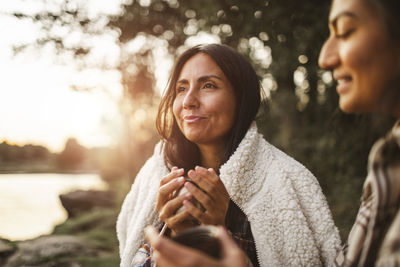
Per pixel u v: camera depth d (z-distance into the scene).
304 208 1.24
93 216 9.76
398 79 0.61
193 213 1.04
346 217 3.65
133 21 6.15
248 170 1.26
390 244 0.58
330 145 3.80
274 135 4.63
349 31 0.63
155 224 1.42
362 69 0.62
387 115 0.63
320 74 4.09
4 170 50.94
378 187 0.64
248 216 1.23
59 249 6.56
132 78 7.37
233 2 3.84
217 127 1.27
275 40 3.93
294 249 1.17
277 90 4.65
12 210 15.38
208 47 1.29
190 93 1.26
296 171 1.27
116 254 6.61
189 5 4.92
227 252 0.60
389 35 0.60
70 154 52.28
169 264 0.58
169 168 1.46
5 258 6.39
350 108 0.67
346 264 0.77
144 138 11.64
